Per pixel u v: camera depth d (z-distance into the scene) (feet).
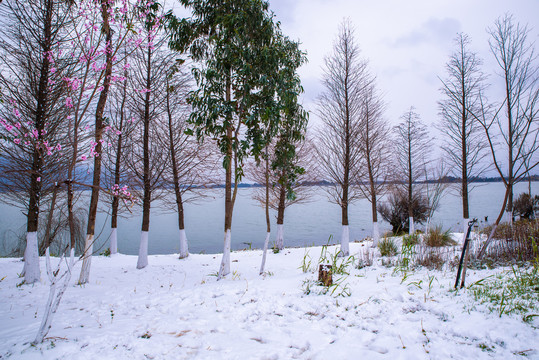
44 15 22.90
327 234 82.89
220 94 25.80
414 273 18.44
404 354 9.32
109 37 15.81
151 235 88.99
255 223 116.26
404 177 48.57
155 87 32.73
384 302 13.65
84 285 22.76
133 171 33.01
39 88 22.84
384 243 27.71
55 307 10.89
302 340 10.78
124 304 16.42
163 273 29.30
